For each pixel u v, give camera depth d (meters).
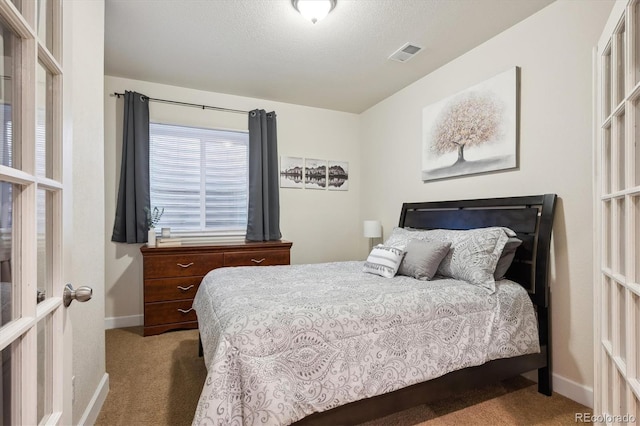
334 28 2.37
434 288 1.85
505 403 1.90
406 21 2.28
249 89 3.57
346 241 4.32
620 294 1.20
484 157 2.52
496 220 2.36
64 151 0.89
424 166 3.15
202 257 3.15
